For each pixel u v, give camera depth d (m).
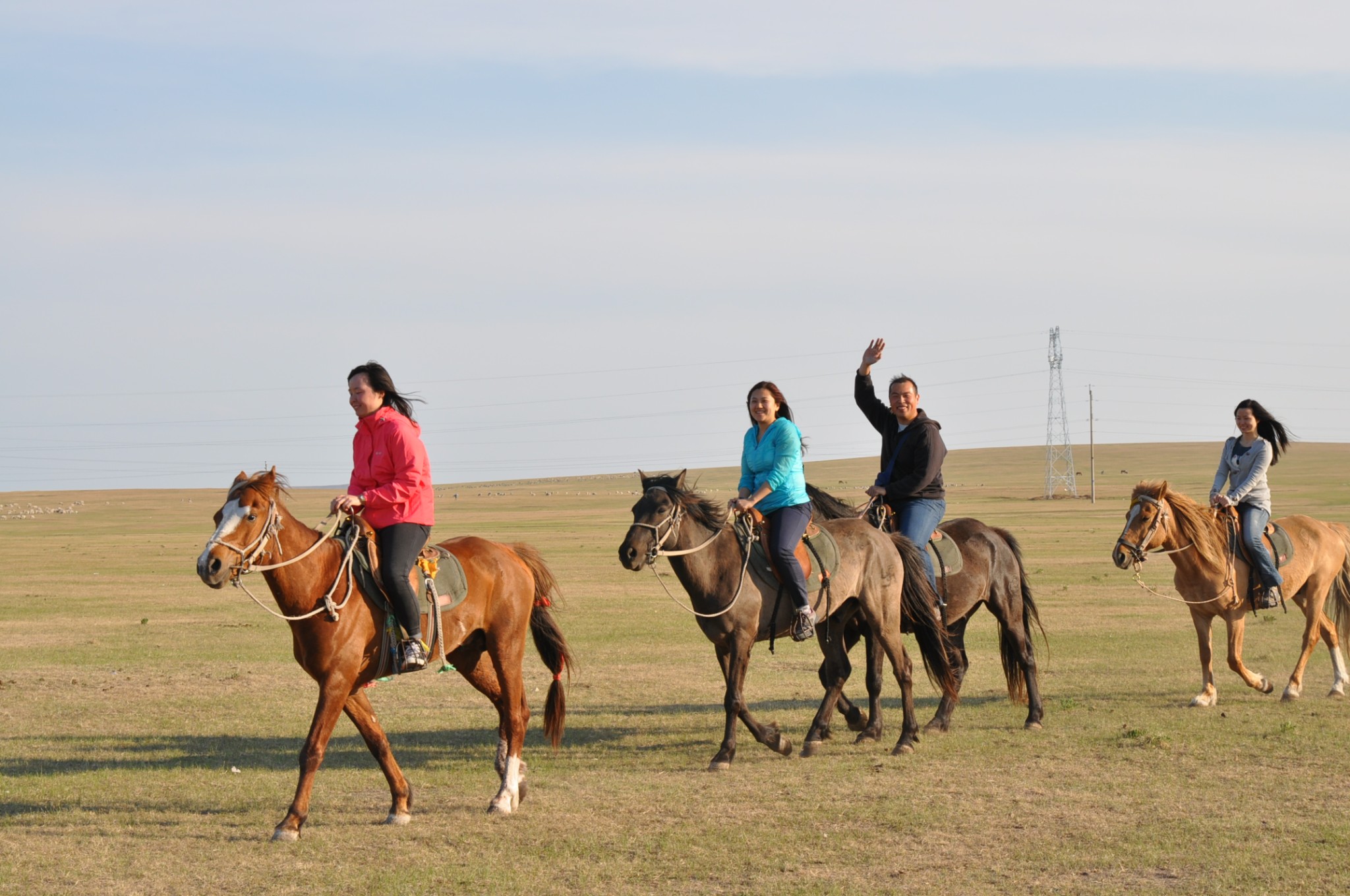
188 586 32.41
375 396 8.45
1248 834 7.61
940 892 6.62
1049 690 14.05
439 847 7.70
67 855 7.50
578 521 77.31
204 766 10.25
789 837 7.77
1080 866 7.04
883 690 14.52
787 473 10.39
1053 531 54.59
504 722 9.10
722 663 10.41
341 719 12.59
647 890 6.75
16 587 32.06
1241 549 12.69
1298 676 13.18
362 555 8.16
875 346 12.49
